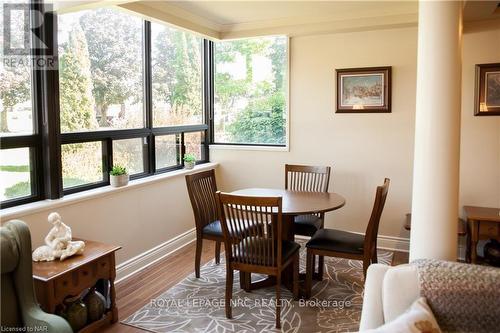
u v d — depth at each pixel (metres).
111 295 2.81
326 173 4.06
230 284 2.90
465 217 3.82
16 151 2.85
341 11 4.02
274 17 4.25
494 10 3.40
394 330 1.39
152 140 4.16
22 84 2.86
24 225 2.11
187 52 4.73
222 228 2.84
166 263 3.99
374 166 4.35
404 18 3.87
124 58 3.78
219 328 2.76
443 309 1.54
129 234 3.69
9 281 2.04
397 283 1.59
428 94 1.92
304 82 4.56
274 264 2.76
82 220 3.19
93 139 3.44
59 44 3.11
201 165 4.93
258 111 4.95
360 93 4.31
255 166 4.93
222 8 3.89
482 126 3.87
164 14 3.73
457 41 1.88
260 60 4.86
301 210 2.98
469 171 3.95
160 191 4.10
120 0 2.78
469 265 1.62
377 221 3.09
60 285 2.40
